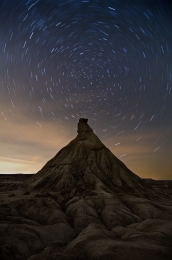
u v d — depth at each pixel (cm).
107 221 5319
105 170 8650
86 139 9944
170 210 6303
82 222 5081
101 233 3666
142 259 2517
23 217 4953
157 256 2603
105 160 9050
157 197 7831
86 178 7881
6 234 3322
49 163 9556
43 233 3781
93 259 2695
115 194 7125
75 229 4794
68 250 3123
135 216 5694
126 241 3123
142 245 2878
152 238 3259
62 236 4100
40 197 6319
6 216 4584
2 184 9975
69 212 5697
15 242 3206
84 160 8975
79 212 5481
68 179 7656
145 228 4309
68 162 8650
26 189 7831
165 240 3198
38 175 9019
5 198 6022
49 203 5775
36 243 3406
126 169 9238
